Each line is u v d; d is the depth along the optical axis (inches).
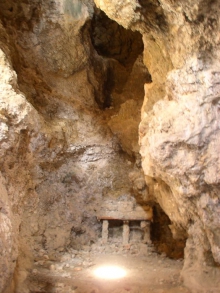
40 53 272.7
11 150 174.7
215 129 158.2
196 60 155.9
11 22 261.6
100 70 304.5
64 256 262.1
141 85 302.4
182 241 281.3
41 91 278.2
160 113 176.2
